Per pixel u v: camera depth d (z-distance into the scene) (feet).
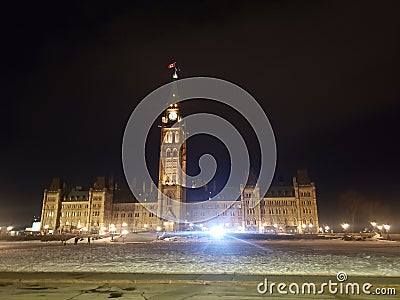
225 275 69.67
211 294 52.65
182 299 49.24
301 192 632.38
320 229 606.55
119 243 286.87
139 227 647.56
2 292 54.39
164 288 57.52
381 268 87.86
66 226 646.74
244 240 340.80
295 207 627.05
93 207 646.33
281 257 125.59
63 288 57.82
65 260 115.44
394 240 300.40
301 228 609.42
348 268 88.22
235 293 53.36
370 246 205.16
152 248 199.31
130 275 69.77
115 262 107.24
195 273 73.77
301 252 153.07
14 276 68.49
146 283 62.23
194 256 133.39
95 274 71.72
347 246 206.39
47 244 264.11
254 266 94.12
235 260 113.60
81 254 147.54
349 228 538.06
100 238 362.94
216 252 158.40
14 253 156.04
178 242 304.71
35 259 120.47
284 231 609.42
